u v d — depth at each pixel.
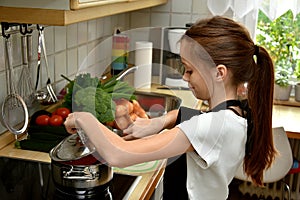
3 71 1.75
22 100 1.75
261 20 3.15
